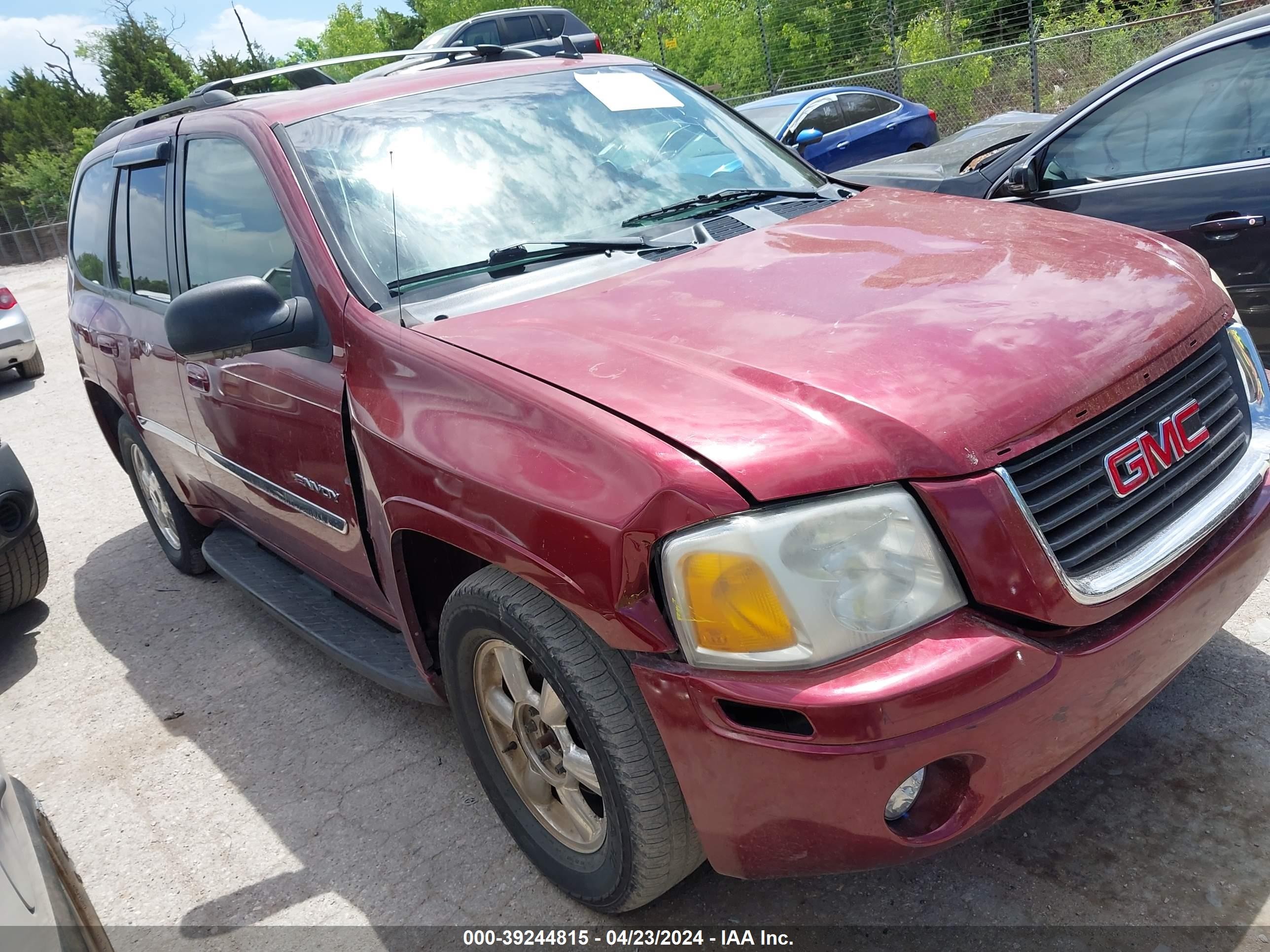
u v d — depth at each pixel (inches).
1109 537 74.5
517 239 109.7
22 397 402.9
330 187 111.0
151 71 1796.3
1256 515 84.1
